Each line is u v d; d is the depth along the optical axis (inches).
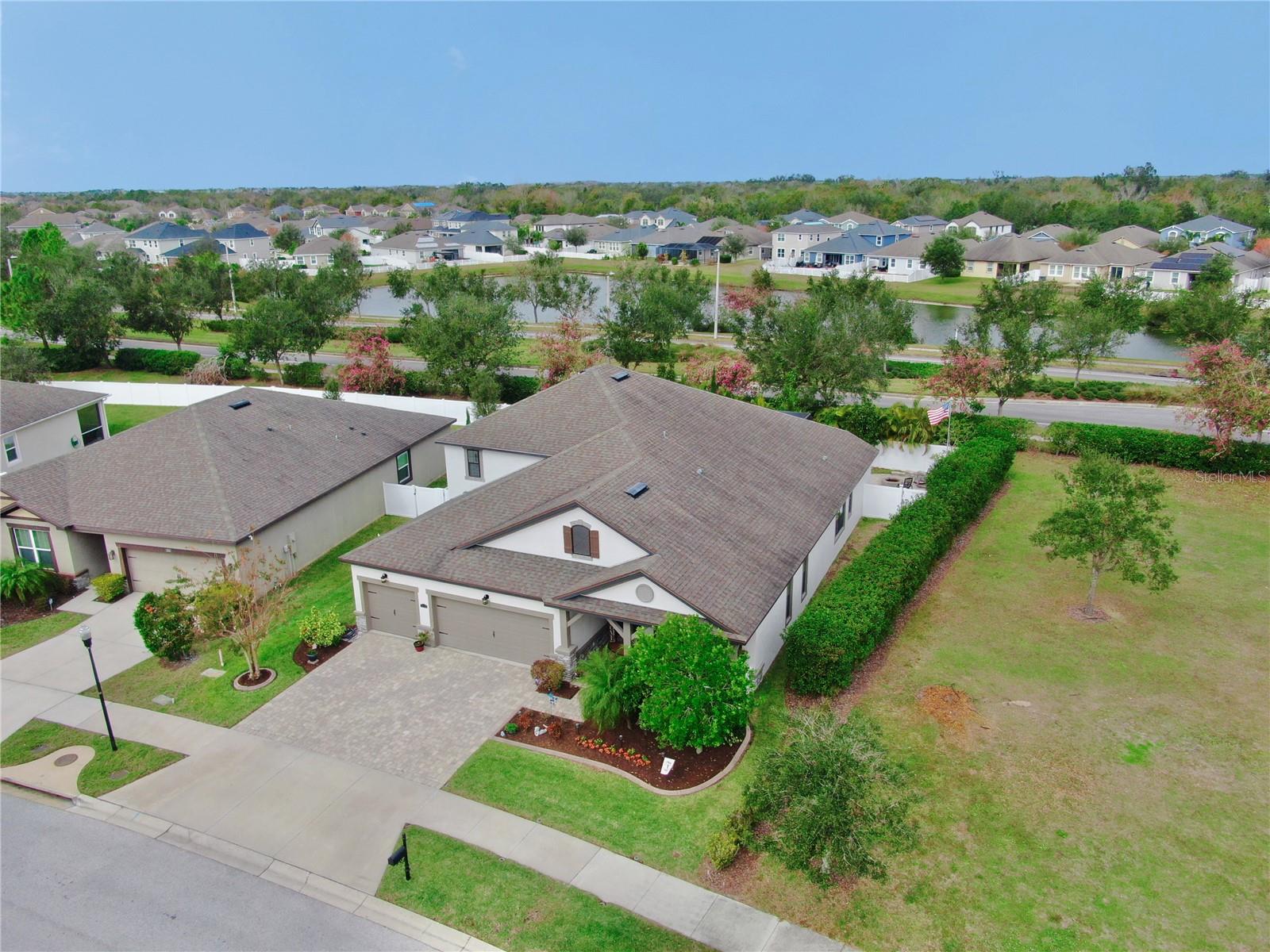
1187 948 536.1
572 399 1199.6
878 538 1023.6
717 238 4904.0
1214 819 646.5
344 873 616.7
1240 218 5305.1
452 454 1213.1
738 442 1134.4
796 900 580.4
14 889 615.2
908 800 577.9
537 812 669.9
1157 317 2908.5
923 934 550.9
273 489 1117.1
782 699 810.8
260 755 754.8
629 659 751.7
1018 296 2556.6
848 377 1592.0
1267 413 1323.8
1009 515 1243.2
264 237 5610.2
